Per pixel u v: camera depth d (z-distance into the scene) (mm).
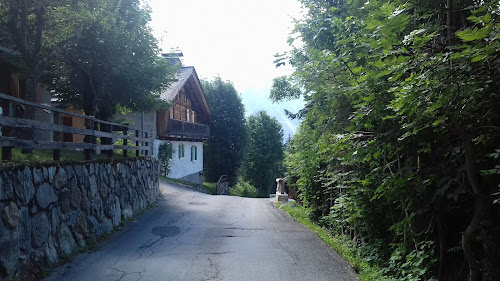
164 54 16141
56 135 10836
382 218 6453
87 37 10773
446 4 4461
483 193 4078
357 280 5824
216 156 38719
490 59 3412
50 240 5996
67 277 5531
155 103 14789
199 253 7152
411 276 5004
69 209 6824
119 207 9648
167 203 13805
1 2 8297
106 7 10734
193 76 29750
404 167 4773
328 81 6281
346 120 6258
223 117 39062
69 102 13953
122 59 12078
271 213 12516
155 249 7355
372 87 4523
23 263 5129
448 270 4617
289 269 6301
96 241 7645
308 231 9531
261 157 42250
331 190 9078
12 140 5336
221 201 15547
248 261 6711
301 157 10781
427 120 3893
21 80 13375
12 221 4898
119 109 16000
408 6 4480
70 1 9477
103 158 9484
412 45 4383
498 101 3643
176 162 28078
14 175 5105
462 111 3486
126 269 6039
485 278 3773
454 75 3582
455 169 4320
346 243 7781
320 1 7562
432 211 4730
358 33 5285
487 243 3713
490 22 3223
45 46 10320
